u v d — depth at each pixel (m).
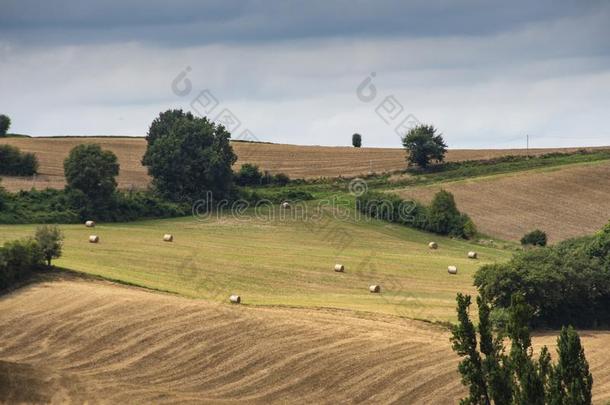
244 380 175.12
